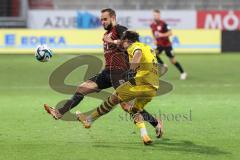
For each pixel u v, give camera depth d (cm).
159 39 4662
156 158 1906
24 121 2666
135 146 2100
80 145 2116
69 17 7406
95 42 6575
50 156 1931
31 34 6562
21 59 6025
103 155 1947
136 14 7406
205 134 2345
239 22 7519
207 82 4478
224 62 5869
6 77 4775
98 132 2378
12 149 2042
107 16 2177
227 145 2123
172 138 2255
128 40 2059
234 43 6825
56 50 6544
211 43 6788
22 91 3984
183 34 6775
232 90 4012
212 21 7525
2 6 7506
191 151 2019
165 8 7831
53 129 2452
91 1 7844
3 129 2458
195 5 7856
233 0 7862
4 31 6544
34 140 2214
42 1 7750
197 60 6062
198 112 2952
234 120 2698
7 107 3161
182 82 4484
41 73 4994
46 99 3528
